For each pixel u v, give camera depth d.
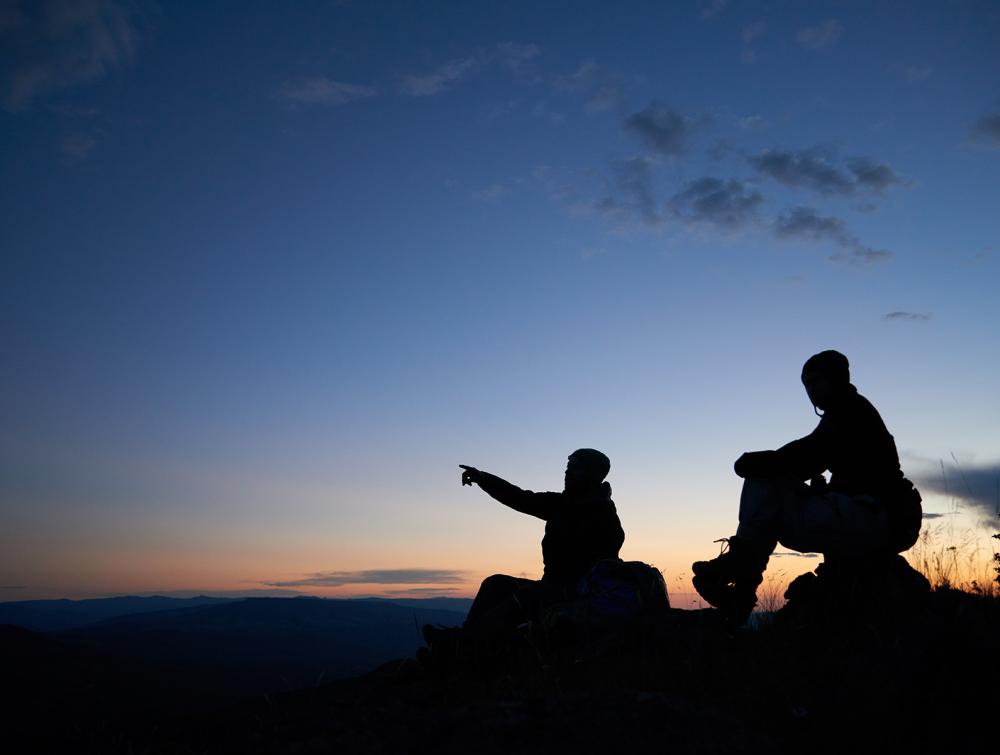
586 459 5.29
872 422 4.43
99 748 3.58
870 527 4.23
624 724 3.00
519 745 2.88
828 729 3.29
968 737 3.08
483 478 5.49
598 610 4.53
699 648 4.25
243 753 3.25
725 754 2.90
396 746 3.06
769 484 4.49
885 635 4.05
